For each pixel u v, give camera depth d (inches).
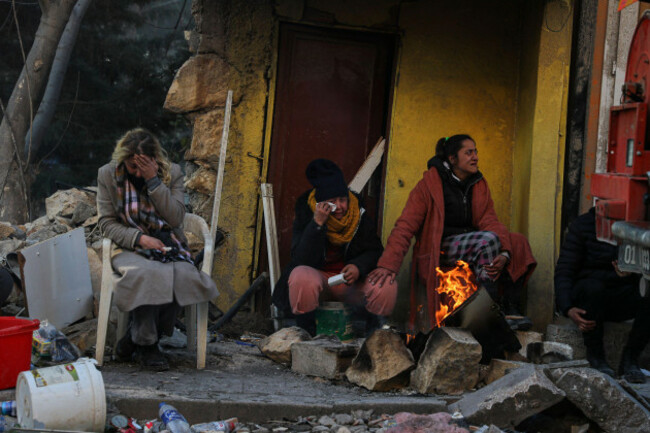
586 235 199.3
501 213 255.1
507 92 256.7
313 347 181.0
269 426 144.8
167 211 180.4
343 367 177.8
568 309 195.8
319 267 209.8
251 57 247.6
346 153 256.5
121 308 167.8
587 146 238.4
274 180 251.4
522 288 220.7
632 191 150.3
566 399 145.0
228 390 158.9
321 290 201.6
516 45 256.8
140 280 167.9
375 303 199.6
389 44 258.4
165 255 176.9
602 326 193.8
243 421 146.8
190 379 167.0
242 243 245.3
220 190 234.2
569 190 241.9
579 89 240.8
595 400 140.0
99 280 216.4
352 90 256.8
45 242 190.9
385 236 248.5
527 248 213.0
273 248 236.8
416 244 213.9
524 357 187.0
